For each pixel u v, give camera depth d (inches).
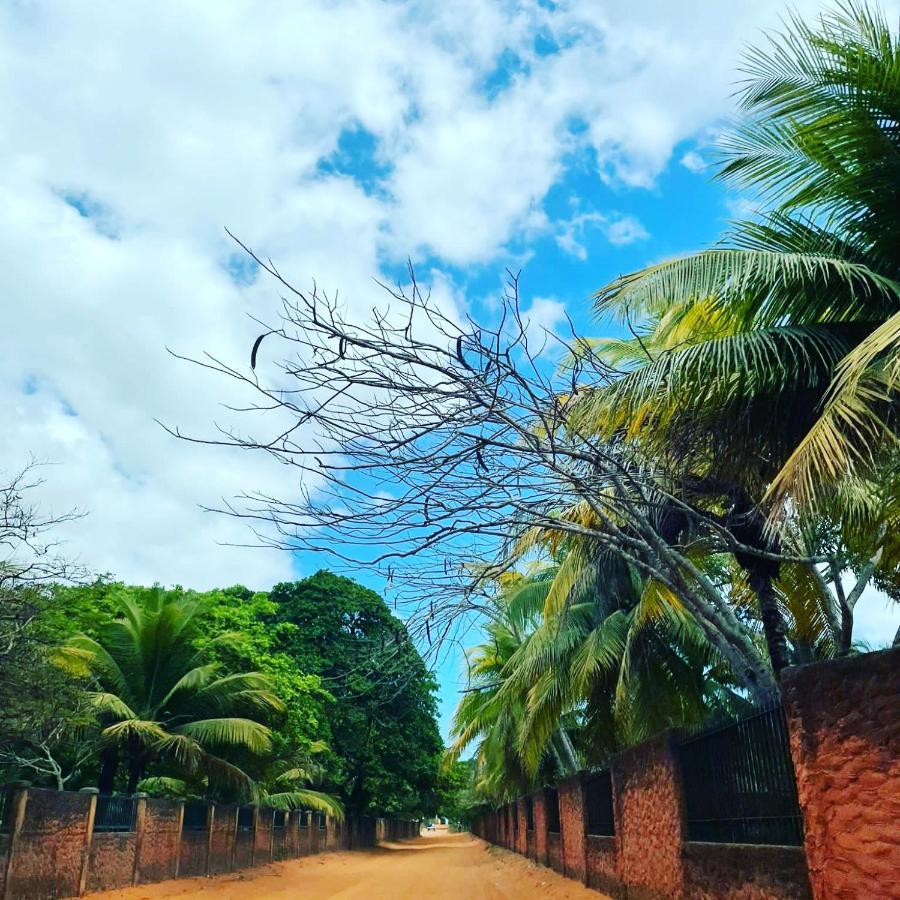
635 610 630.5
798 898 241.9
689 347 280.5
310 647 1539.1
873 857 197.2
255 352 228.4
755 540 378.0
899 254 300.5
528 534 381.4
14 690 528.7
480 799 2412.6
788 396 285.7
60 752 782.5
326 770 1432.1
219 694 838.5
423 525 261.7
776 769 270.2
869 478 282.2
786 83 289.7
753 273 279.0
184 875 770.2
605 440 301.3
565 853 711.7
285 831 1181.1
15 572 489.4
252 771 935.0
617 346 440.1
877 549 425.4
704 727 334.3
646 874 421.7
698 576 361.7
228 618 1055.0
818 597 522.9
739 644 361.1
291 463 244.5
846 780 208.5
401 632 310.8
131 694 800.9
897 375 208.7
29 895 499.2
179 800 768.9
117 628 813.9
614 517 406.6
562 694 694.5
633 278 295.4
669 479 335.0
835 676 215.5
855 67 275.4
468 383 245.6
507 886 783.1
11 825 483.8
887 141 281.3
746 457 296.4
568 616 709.9
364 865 1322.6
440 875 1015.6
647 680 669.3
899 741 192.9
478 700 1101.1
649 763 415.5
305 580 1668.3
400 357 237.8
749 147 312.5
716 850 310.0
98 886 601.0
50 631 558.3
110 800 638.5
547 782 1119.6
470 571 301.9
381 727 1590.8
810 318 300.4
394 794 1681.8
